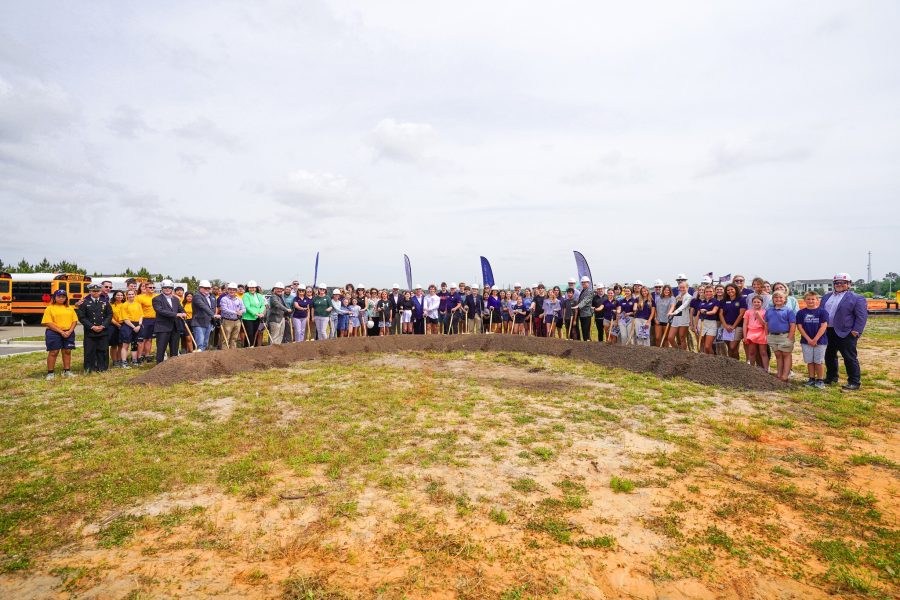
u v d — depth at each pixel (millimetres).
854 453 5477
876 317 29953
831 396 7914
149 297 12062
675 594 3150
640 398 7945
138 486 4531
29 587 3131
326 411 7117
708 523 3959
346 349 13586
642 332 12633
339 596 3064
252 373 10227
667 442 5816
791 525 3943
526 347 13711
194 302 11867
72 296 27125
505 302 17156
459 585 3188
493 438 5922
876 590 3131
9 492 4438
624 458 5312
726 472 4957
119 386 8789
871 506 4246
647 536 3773
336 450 5504
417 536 3742
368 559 3465
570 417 6848
